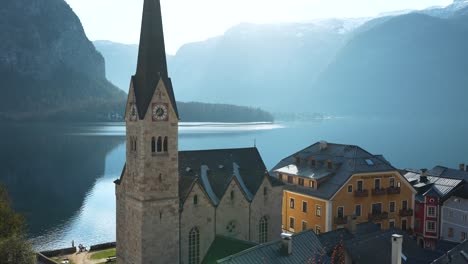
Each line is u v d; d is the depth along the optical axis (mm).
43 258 94688
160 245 74188
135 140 73625
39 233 130375
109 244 105125
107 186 195125
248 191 86125
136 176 73375
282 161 119438
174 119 74125
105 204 164625
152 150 72625
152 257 73625
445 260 62156
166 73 73812
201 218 78625
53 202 167250
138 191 72875
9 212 85125
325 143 112812
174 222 75312
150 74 72062
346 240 73562
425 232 106750
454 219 103188
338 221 96375
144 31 72312
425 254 70312
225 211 81375
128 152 76062
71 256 98188
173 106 73812
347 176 98750
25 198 172625
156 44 72438
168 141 73875
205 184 83062
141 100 71938
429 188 109812
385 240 68500
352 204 99000
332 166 103875
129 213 76188
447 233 104750
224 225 81438
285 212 109125
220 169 87562
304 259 59969
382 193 101562
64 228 135625
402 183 104938
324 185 100812
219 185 82938
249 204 84188
